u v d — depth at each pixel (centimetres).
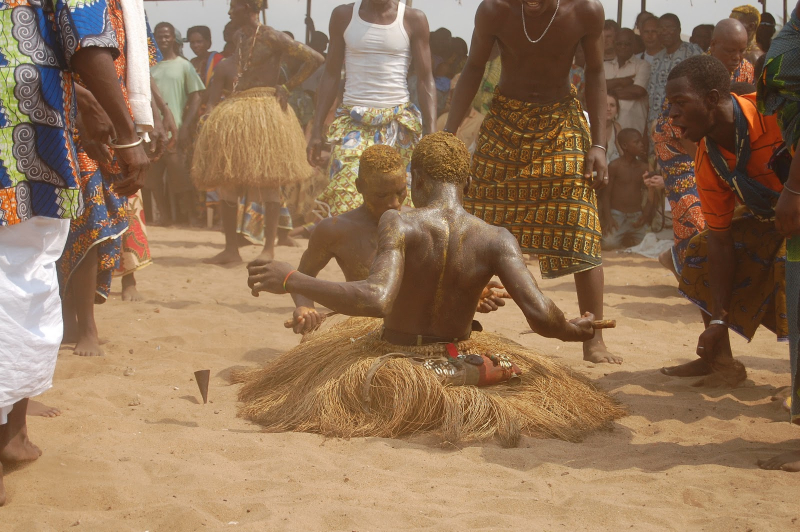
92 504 293
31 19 284
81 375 471
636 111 1045
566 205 507
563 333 355
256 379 436
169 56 1209
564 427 376
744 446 362
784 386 459
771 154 376
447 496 300
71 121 301
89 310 508
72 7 290
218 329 580
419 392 368
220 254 904
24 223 283
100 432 363
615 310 691
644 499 299
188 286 759
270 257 878
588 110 522
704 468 335
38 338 286
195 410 405
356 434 362
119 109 313
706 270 455
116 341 533
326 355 413
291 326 380
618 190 1036
